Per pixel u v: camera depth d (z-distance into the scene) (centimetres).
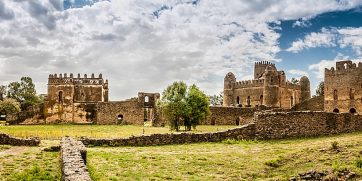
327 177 2458
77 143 3017
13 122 9138
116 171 2625
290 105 11031
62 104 9369
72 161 2059
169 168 2825
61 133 5484
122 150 3666
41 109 9319
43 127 7588
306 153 3177
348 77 7875
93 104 9331
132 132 6128
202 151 3650
